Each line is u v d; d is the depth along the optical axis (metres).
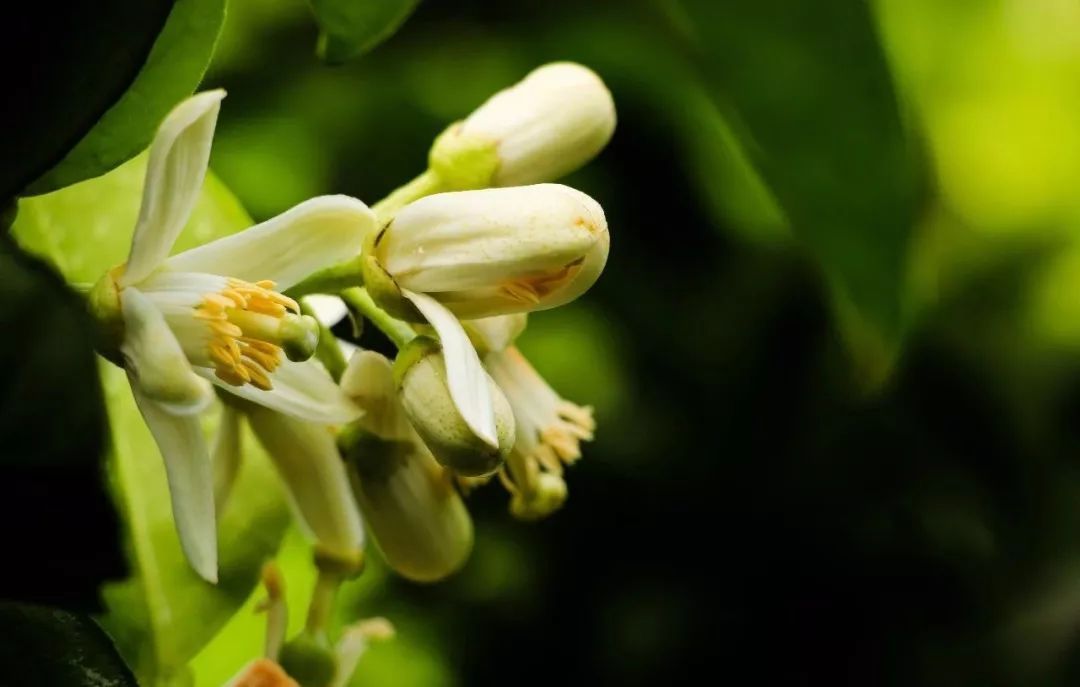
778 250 0.69
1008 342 0.76
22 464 0.33
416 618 0.70
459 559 0.37
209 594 0.38
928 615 0.74
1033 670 0.73
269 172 0.63
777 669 0.74
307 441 0.36
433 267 0.34
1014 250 0.76
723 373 0.71
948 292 0.76
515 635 0.72
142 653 0.38
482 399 0.34
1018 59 0.75
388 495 0.37
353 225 0.34
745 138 0.40
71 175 0.34
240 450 0.36
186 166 0.33
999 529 0.75
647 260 0.69
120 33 0.33
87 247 0.37
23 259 0.33
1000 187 0.76
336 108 0.63
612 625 0.73
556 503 0.38
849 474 0.73
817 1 0.38
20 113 0.33
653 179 0.68
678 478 0.72
